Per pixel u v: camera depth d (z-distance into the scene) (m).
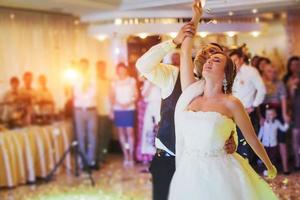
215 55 2.82
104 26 6.53
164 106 3.18
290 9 5.38
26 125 6.41
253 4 4.29
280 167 4.78
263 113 4.64
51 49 6.92
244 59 4.48
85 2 5.52
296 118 5.71
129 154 7.08
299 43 6.88
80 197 5.43
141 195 5.38
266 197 2.83
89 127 6.84
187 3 4.29
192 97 2.83
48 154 6.35
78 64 6.81
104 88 7.20
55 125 6.57
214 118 2.65
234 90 4.11
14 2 5.60
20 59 6.52
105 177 6.33
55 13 6.76
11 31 6.37
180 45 3.09
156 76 3.13
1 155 5.83
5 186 5.93
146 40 5.06
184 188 2.71
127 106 6.91
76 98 6.83
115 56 7.05
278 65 6.82
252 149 3.09
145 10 5.15
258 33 5.75
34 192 5.73
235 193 2.64
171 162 3.17
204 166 2.68
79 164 6.76
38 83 6.76
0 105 6.25
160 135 3.19
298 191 4.01
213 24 4.00
